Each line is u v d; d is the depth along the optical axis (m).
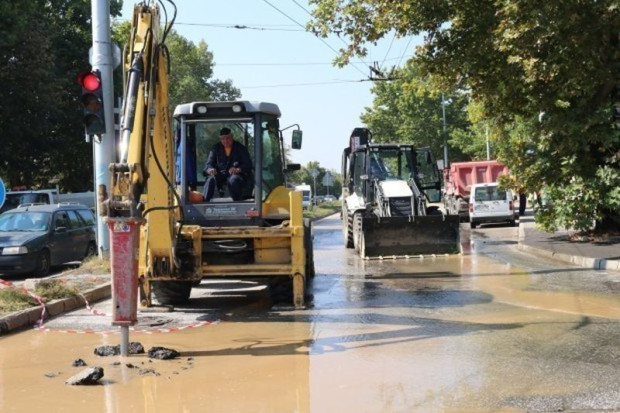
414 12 15.56
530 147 17.78
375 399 5.82
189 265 10.43
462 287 12.23
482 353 7.31
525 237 20.98
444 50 16.33
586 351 7.33
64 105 35.97
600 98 15.81
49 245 16.66
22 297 10.08
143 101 8.24
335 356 7.34
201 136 11.52
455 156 62.72
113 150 14.68
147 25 8.65
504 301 10.58
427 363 6.95
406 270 15.05
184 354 7.59
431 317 9.44
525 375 6.45
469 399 5.76
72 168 41.81
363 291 12.12
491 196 28.70
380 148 20.75
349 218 21.22
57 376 6.71
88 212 19.50
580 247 17.14
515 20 13.23
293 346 7.86
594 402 5.63
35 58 31.67
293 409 5.61
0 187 11.69
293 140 12.02
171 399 5.93
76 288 11.54
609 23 13.52
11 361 7.35
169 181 9.48
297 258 10.48
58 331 8.98
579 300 10.52
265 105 11.36
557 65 14.15
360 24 15.93
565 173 17.23
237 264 10.74
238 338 8.39
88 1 39.66
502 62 15.66
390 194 18.94
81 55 38.12
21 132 33.25
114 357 7.48
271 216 11.35
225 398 5.94
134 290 7.43
